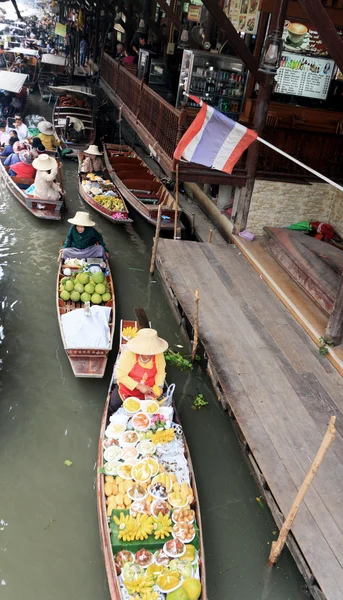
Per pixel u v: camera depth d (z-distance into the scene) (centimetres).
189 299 854
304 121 1174
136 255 1138
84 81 2694
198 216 1285
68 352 720
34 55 2539
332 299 830
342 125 1187
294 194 1086
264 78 948
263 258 1015
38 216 1204
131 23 1955
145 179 1443
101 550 527
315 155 1088
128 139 1923
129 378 631
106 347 729
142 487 529
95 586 496
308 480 452
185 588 453
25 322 855
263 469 552
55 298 930
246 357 730
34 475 597
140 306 948
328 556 472
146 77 1502
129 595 447
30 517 550
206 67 1141
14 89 1852
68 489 586
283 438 595
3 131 1752
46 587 490
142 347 620
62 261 975
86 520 555
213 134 798
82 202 1377
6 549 517
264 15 1101
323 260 909
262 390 668
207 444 671
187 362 800
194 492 543
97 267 938
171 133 1059
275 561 523
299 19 1034
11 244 1108
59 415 682
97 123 2064
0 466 603
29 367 758
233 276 956
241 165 1059
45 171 1217
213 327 790
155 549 492
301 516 506
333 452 585
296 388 681
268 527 569
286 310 868
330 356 749
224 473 632
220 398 720
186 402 733
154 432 594
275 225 1110
